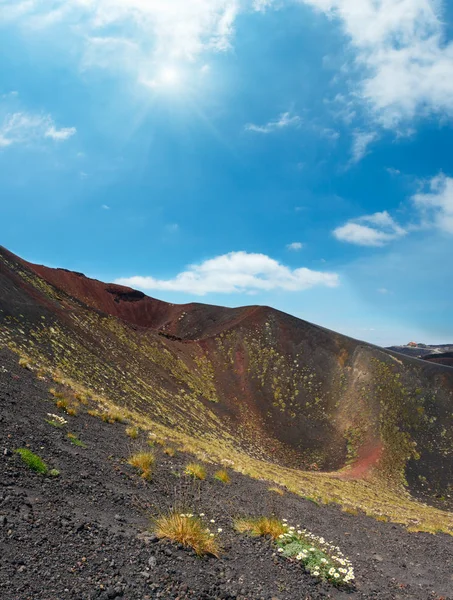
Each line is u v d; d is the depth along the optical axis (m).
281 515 14.16
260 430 91.00
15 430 10.98
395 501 54.97
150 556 6.61
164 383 83.00
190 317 182.88
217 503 12.52
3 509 6.44
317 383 114.44
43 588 4.83
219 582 6.55
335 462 82.94
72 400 22.44
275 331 134.38
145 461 13.55
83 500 8.35
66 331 61.53
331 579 8.15
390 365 114.19
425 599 8.73
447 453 85.56
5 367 21.61
